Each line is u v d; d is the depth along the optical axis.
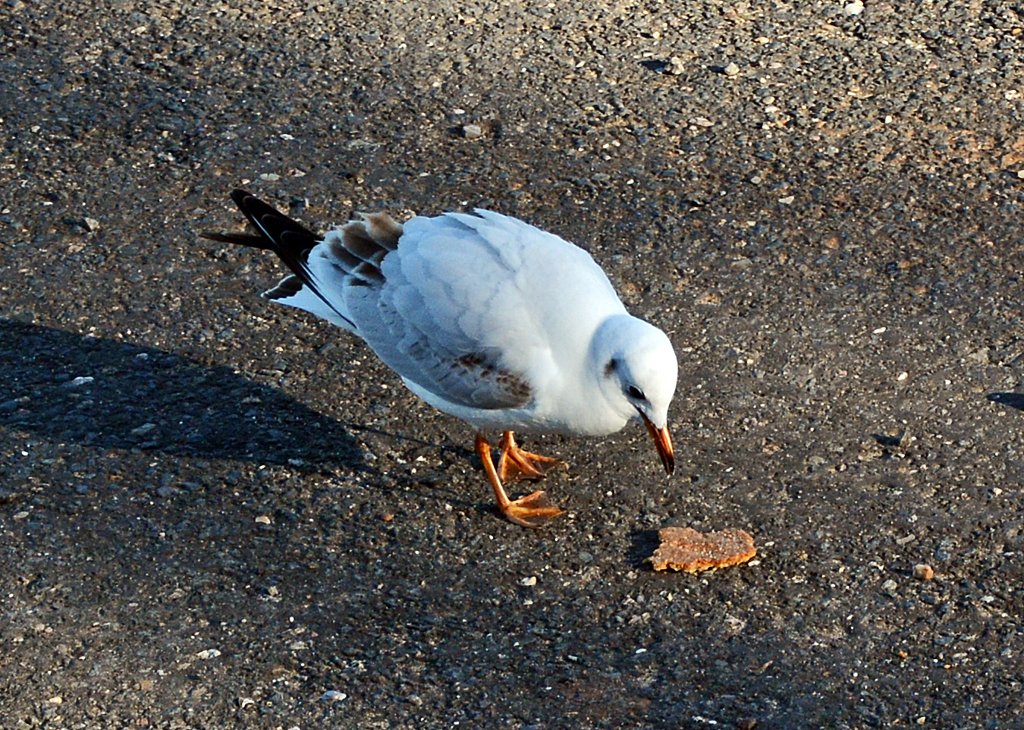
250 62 14.11
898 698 7.61
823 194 12.09
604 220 11.91
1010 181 12.16
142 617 8.32
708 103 13.33
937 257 11.34
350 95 13.60
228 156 12.83
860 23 14.53
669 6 14.89
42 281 11.39
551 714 7.58
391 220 9.41
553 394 8.72
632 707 7.61
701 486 9.31
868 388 10.06
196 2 15.15
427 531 9.04
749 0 14.98
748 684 7.74
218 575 8.66
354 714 7.63
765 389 10.10
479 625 8.25
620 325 8.46
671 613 8.28
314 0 15.09
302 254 9.66
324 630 8.23
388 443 9.84
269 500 9.27
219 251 11.76
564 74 13.81
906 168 12.38
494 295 8.69
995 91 13.38
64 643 8.11
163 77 13.92
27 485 9.35
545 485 9.43
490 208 12.10
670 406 10.00
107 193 12.41
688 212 11.96
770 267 11.32
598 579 8.59
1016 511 8.91
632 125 13.06
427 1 15.04
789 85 13.55
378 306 9.14
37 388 10.27
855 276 11.18
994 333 10.52
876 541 8.75
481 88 13.64
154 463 9.57
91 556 8.79
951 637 8.02
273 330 10.92
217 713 7.65
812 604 8.30
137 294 11.27
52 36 14.58
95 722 7.59
